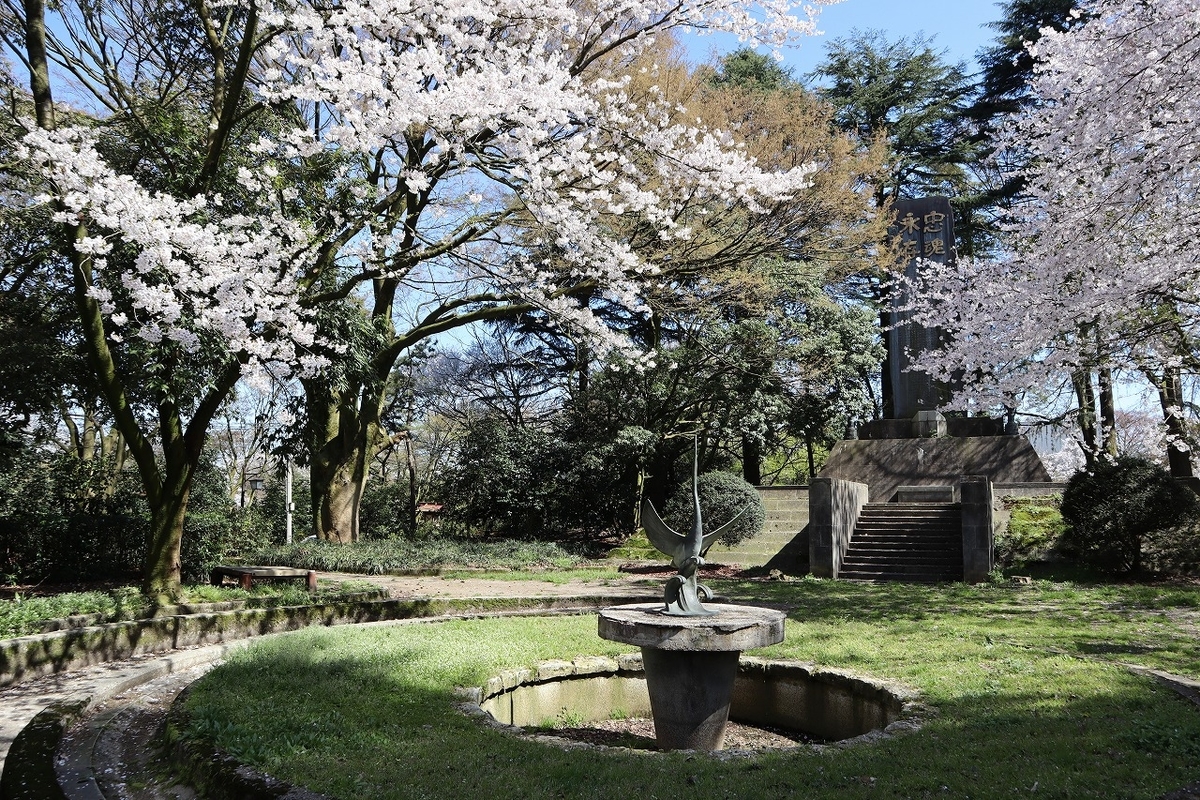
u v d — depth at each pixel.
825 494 15.61
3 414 11.72
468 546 18.59
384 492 24.98
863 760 4.54
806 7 9.83
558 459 22.23
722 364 19.25
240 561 17.05
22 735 5.09
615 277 10.19
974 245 27.27
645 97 13.62
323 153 9.27
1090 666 6.90
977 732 5.04
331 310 11.54
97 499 14.56
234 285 7.67
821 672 7.02
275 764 4.38
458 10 8.05
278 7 8.55
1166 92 8.25
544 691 7.40
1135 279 9.52
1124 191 9.08
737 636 5.91
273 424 17.73
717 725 6.17
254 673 6.48
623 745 6.62
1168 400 15.82
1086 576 14.21
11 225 10.48
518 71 8.13
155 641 8.68
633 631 6.02
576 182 10.19
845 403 21.08
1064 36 11.30
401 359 19.92
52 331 11.16
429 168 9.20
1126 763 4.38
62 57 11.18
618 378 20.23
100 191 7.01
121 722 6.02
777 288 17.91
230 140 10.36
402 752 4.71
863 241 16.58
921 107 27.52
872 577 15.32
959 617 10.11
